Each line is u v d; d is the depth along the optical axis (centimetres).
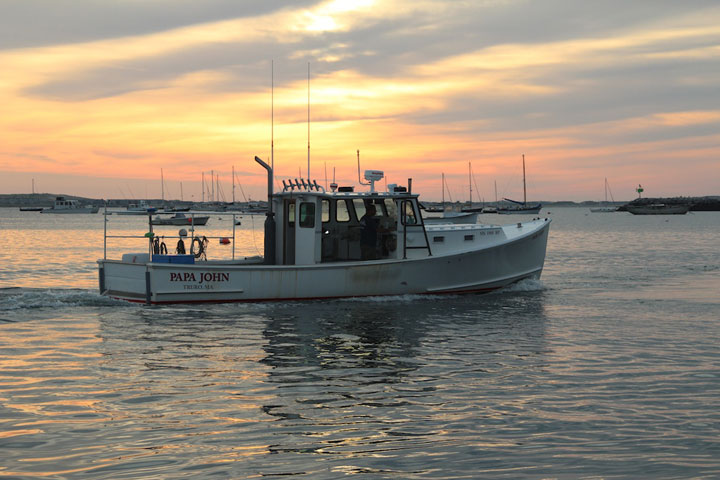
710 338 1400
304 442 791
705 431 826
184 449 767
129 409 912
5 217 17250
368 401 952
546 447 776
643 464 725
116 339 1372
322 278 1812
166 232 7900
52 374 1093
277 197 1900
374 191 1905
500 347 1313
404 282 1900
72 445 776
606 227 9956
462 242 2022
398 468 716
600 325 1557
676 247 4909
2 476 687
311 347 1309
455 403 943
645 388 1016
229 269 1756
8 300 1783
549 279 2617
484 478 692
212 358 1212
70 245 5225
